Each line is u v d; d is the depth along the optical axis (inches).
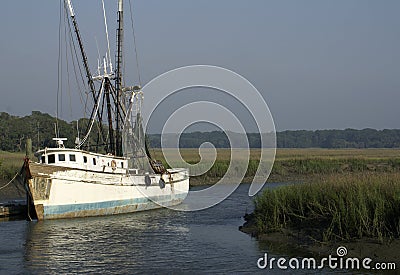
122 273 890.7
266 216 1272.1
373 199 1004.6
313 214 1114.1
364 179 1165.1
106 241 1168.2
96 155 1566.2
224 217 1573.6
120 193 1617.9
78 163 1504.7
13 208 1579.7
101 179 1551.4
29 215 1453.0
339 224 996.6
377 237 954.7
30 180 1384.1
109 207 1581.0
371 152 6181.1
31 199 1433.3
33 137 4606.3
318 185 1231.5
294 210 1194.6
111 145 1823.3
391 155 5034.5
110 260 984.3
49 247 1098.7
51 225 1376.7
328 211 1092.5
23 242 1149.1
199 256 1010.1
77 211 1493.6
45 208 1418.6
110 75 1807.3
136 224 1421.0
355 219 987.9
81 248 1091.3
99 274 885.8
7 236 1218.0
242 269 907.4
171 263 959.0
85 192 1502.2
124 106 1793.8
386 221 969.5
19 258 999.0
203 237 1211.9
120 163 1665.8
